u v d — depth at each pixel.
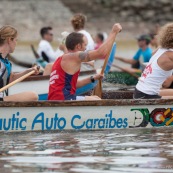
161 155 21.58
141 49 46.31
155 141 23.81
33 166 20.17
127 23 127.44
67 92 26.52
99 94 29.53
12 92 31.86
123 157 21.28
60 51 37.56
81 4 129.75
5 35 25.98
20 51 87.19
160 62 27.11
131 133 25.42
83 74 34.25
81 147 22.78
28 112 25.34
